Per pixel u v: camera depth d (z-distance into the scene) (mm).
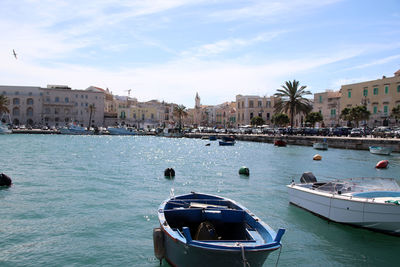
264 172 33250
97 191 22453
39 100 145000
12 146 62688
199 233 11031
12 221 15711
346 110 83562
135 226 15328
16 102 143125
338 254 12688
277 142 75125
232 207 13352
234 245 9508
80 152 53344
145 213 17344
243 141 98250
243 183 26656
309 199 17312
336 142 67750
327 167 38094
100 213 17219
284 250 13008
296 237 14250
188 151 62062
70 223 15594
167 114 199750
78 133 126812
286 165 39625
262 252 9078
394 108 72312
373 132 71062
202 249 9211
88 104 154000
